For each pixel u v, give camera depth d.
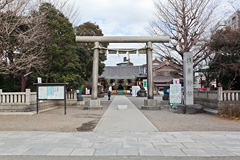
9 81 16.73
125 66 62.00
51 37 15.66
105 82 56.50
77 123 8.89
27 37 12.76
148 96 14.75
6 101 12.15
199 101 15.04
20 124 8.61
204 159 4.46
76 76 16.41
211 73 14.60
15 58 13.85
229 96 11.69
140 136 6.39
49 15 16.02
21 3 13.16
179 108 12.48
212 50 14.02
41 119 10.00
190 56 12.78
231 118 10.01
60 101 17.33
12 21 13.56
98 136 6.40
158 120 9.75
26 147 5.25
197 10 16.11
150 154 4.68
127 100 25.55
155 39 14.65
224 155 4.60
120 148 5.13
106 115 11.23
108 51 14.96
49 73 16.39
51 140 5.90
